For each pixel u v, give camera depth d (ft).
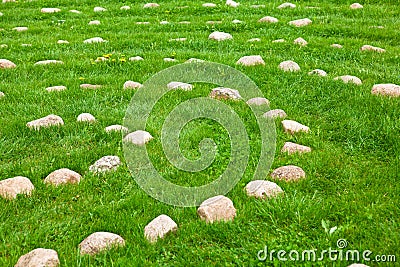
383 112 19.66
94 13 36.83
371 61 24.29
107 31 31.60
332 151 18.15
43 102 20.99
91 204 16.31
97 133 18.95
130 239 15.24
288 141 18.70
